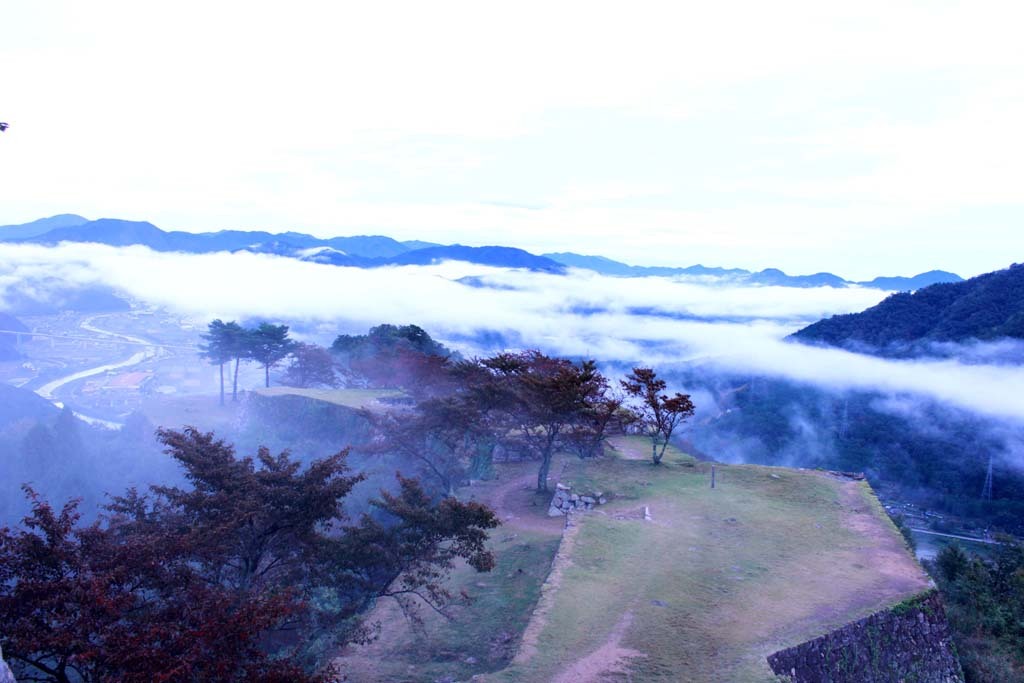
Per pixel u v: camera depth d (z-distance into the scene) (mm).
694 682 14438
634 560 21750
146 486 62562
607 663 15320
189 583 16219
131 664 12398
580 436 36281
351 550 20500
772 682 14273
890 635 17875
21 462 68188
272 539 21875
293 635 22438
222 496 21219
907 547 23188
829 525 25312
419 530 21703
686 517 26422
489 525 21859
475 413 38156
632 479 32906
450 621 22234
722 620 17469
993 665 23125
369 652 20531
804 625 17141
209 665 12828
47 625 13328
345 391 65125
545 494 34531
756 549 22766
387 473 43750
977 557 34656
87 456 69125
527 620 21484
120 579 15031
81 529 16375
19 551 14766
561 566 21094
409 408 55375
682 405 35656
